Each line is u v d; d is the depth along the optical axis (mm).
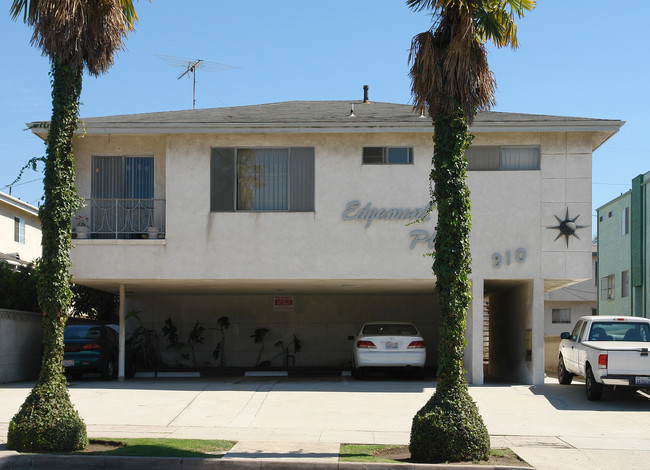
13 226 31000
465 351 17344
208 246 17172
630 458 9719
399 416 12781
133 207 17922
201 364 23531
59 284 9953
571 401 14781
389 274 17000
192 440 10312
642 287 30906
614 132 17109
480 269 17062
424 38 10164
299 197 17281
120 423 11992
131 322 23547
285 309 23719
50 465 8930
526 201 17125
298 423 12125
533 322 17188
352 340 23266
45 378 9781
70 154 10234
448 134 9969
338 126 16969
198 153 17375
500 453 9789
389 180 17188
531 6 10531
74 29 10102
